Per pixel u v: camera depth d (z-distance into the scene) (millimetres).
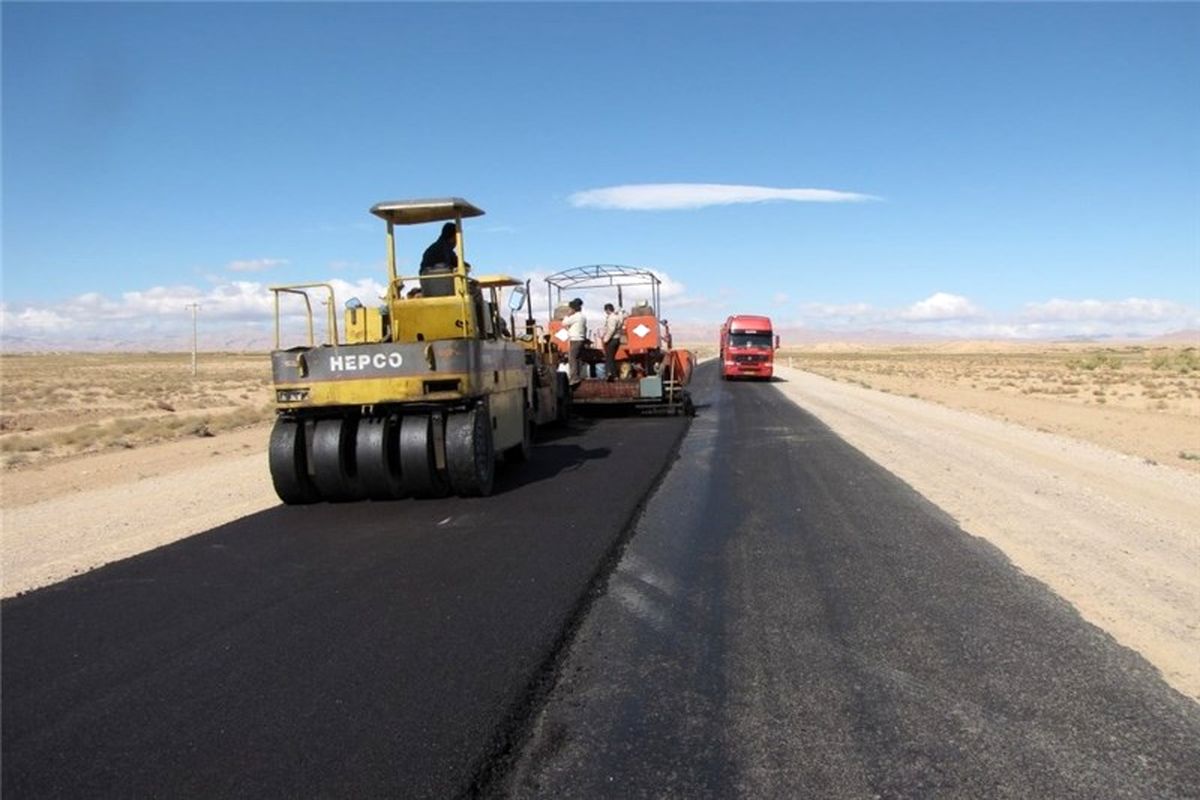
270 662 5500
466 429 10750
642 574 7387
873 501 10625
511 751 4281
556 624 6086
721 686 5031
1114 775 4000
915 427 20359
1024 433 19766
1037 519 9609
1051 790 3873
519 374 13891
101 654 5746
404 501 11039
